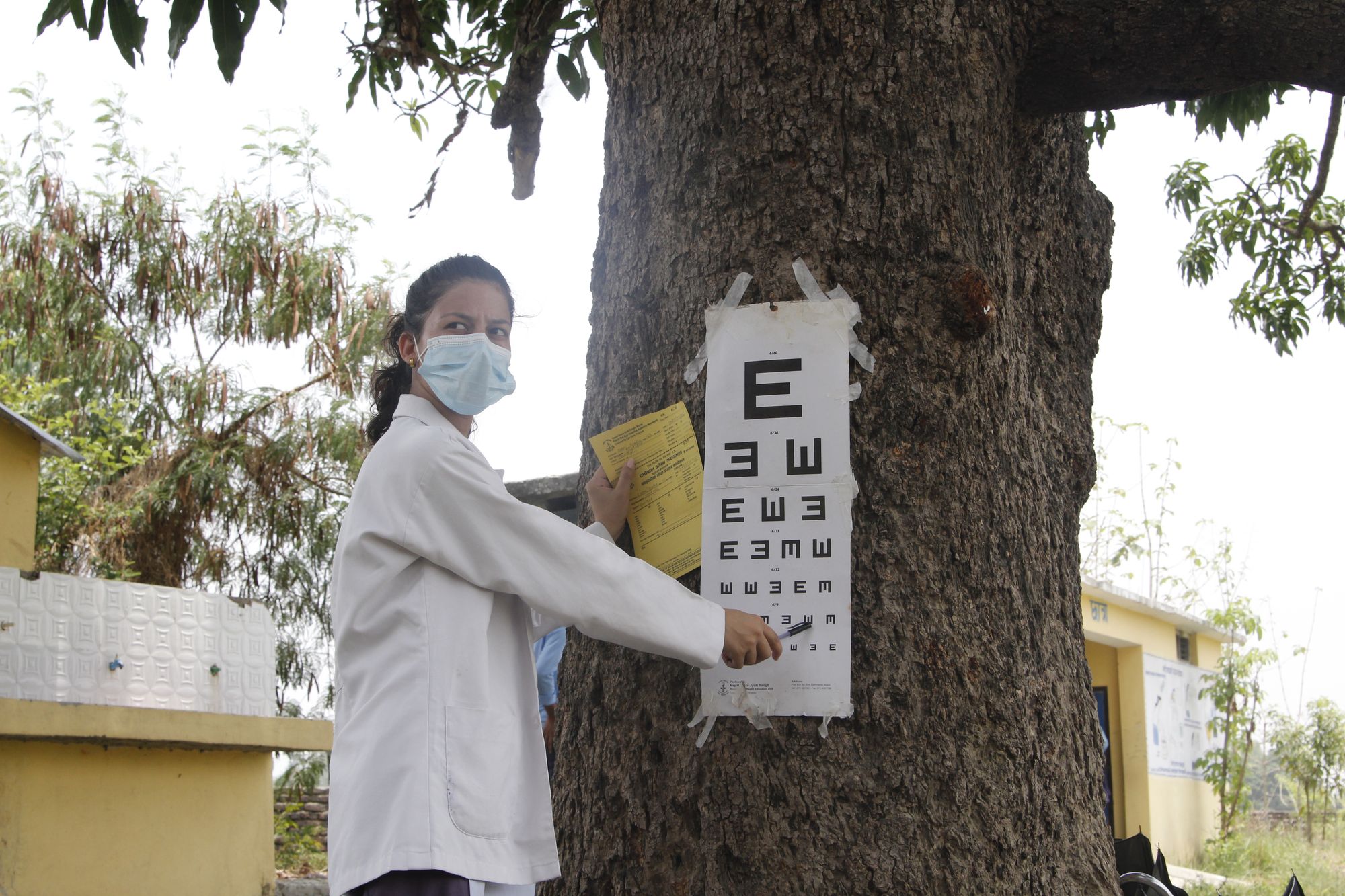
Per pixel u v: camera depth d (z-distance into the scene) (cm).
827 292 229
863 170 232
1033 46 253
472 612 207
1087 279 305
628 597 205
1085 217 305
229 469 1159
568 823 239
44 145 1137
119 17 359
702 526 229
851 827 210
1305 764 1540
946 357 228
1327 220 691
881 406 226
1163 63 250
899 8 237
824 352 228
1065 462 281
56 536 1086
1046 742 227
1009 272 250
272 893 726
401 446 215
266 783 736
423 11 498
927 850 209
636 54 255
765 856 212
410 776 193
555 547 206
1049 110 265
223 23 360
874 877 208
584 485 254
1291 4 236
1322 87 248
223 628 694
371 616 208
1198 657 1548
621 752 231
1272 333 709
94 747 631
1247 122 525
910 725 214
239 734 667
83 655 629
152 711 626
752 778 216
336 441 1154
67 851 611
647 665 232
